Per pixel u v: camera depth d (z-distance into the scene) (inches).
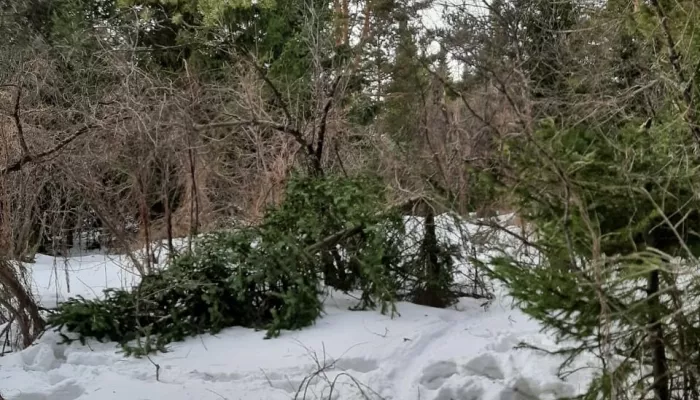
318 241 302.2
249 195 386.0
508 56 343.6
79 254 486.3
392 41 454.6
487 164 198.5
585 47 301.0
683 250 142.3
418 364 232.1
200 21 540.1
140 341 255.0
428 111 305.9
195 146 327.9
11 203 331.6
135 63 418.9
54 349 255.3
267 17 607.5
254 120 325.1
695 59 161.5
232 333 270.4
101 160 329.4
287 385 212.1
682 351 133.7
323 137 352.5
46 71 353.7
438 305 317.4
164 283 270.4
